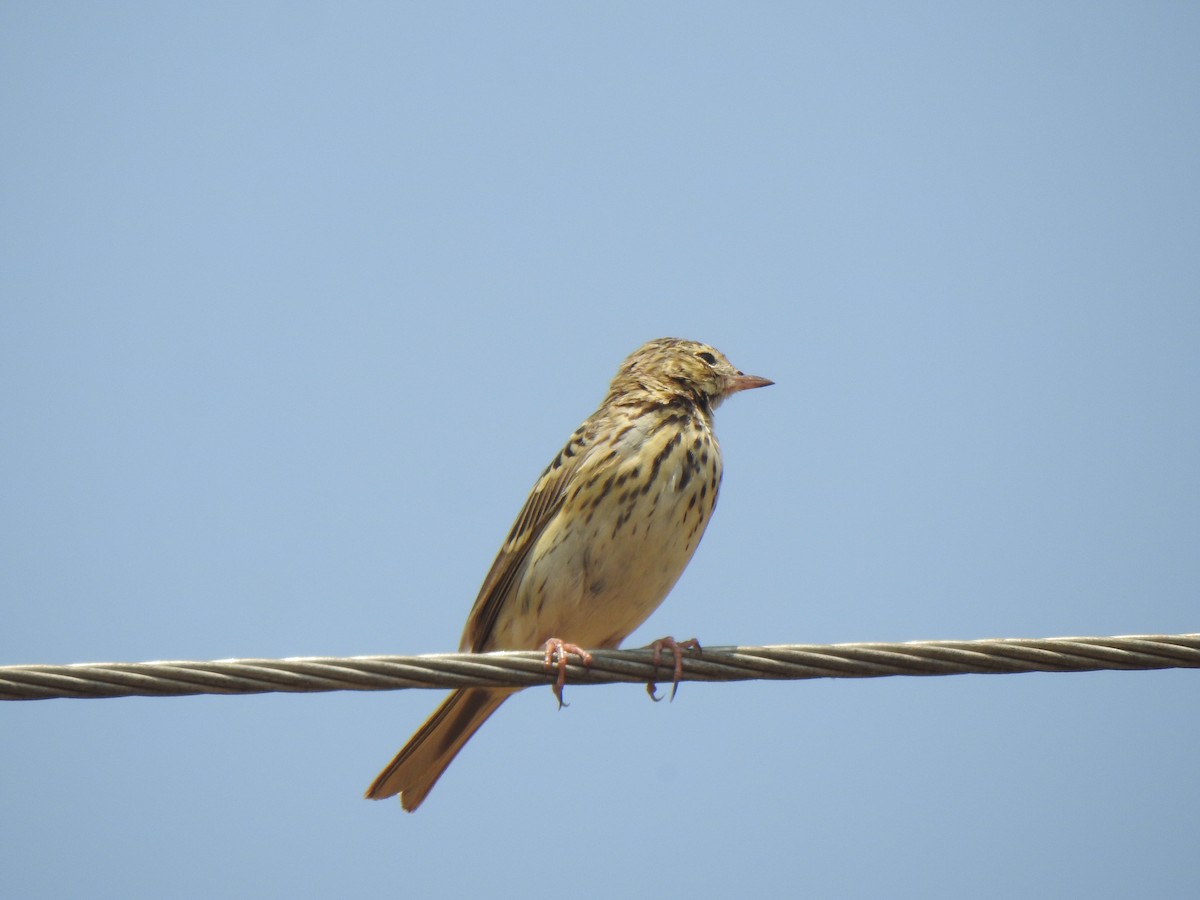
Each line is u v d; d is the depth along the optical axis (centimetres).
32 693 946
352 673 1000
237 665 978
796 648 1042
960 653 1009
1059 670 998
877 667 1025
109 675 956
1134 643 988
